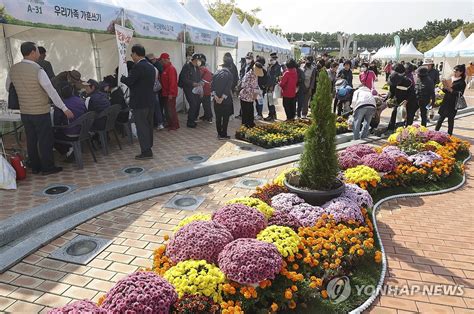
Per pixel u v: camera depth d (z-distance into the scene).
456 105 9.12
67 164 6.44
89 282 3.27
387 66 27.81
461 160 7.62
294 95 10.42
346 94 11.25
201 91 9.94
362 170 5.45
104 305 2.30
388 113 14.05
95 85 6.99
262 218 3.45
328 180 4.43
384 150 6.70
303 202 4.32
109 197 5.10
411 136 7.14
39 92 5.41
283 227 3.34
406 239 4.26
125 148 7.64
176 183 5.86
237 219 3.36
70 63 10.22
